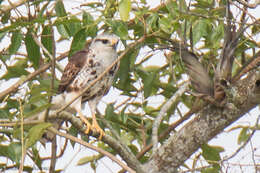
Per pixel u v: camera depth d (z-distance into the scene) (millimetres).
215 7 9484
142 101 11250
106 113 10711
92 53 11031
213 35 9469
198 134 8578
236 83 8445
